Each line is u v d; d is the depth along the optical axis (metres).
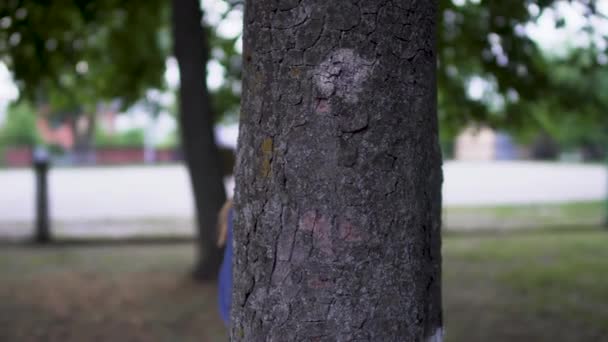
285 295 1.52
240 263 1.62
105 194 17.73
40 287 6.30
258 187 1.56
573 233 10.19
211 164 6.23
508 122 8.12
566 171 29.67
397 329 1.50
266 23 1.56
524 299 5.79
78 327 4.94
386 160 1.49
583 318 5.11
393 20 1.50
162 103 9.85
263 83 1.56
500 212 12.79
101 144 48.34
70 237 9.46
